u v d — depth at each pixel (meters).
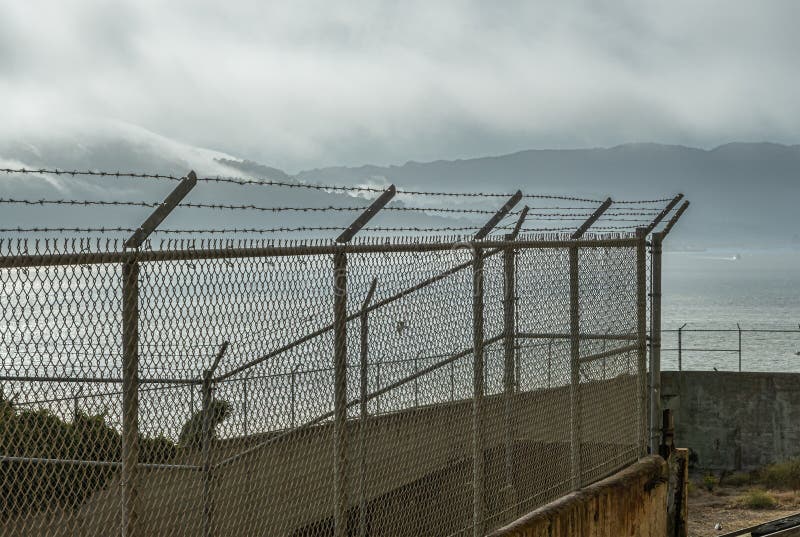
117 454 4.82
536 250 8.80
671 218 11.73
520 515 8.23
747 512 23.14
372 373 6.66
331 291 5.95
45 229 4.20
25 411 4.48
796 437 25.95
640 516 10.16
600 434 10.04
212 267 5.09
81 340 4.43
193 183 4.83
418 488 7.08
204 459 5.16
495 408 8.17
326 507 6.25
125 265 4.65
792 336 92.69
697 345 85.12
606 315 10.24
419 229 6.88
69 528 4.64
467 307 7.44
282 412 5.68
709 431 26.55
